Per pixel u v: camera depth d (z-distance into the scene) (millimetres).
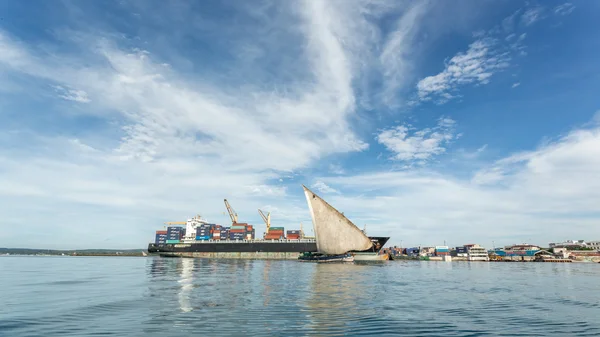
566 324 15562
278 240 138625
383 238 110625
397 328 14375
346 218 92438
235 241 144625
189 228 178000
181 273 46469
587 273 62062
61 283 31828
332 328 14227
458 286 32938
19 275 43125
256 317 16125
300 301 21094
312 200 94438
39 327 13945
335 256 93938
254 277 39344
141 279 36312
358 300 21938
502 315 17562
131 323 14711
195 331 13438
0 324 14430
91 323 14680
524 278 46250
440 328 14492
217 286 29219
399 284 33750
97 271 52062
